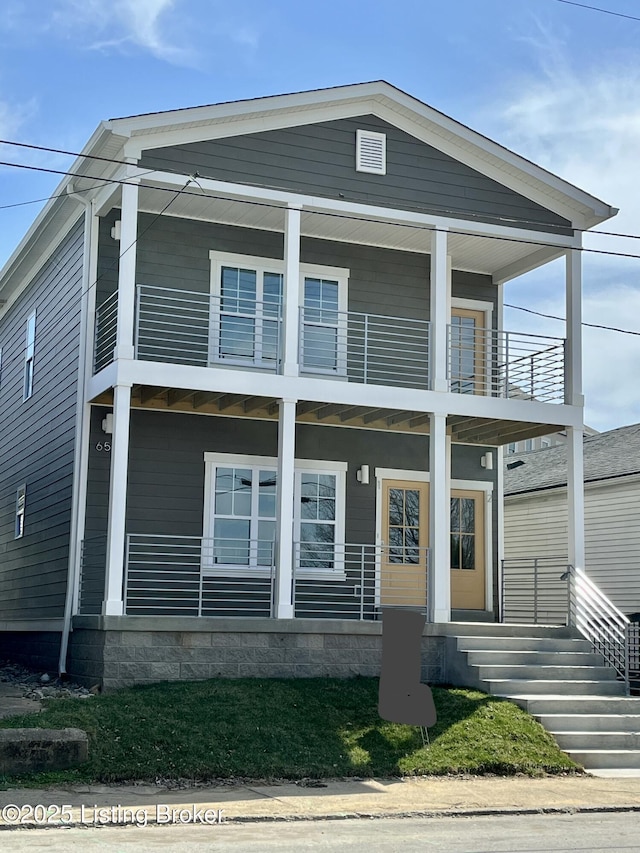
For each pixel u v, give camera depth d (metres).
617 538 23.70
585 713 14.74
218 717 13.18
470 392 21.08
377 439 20.16
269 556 18.98
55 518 19.41
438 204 18.45
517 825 9.98
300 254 19.77
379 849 8.42
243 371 17.89
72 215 19.78
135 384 16.28
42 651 19.50
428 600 17.48
